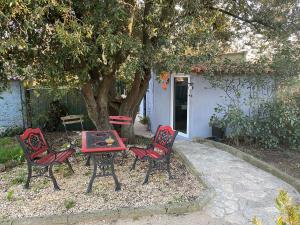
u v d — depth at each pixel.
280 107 7.07
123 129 7.84
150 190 4.50
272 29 7.57
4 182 4.95
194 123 8.38
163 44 5.54
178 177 5.10
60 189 4.55
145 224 3.57
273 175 5.21
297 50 7.10
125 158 6.20
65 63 5.20
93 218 3.65
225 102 8.49
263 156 6.52
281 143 7.39
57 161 4.61
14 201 4.14
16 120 10.36
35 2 3.85
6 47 3.97
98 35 4.58
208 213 3.81
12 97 10.21
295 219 1.75
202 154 6.64
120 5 4.54
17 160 6.21
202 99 8.35
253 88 7.86
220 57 7.95
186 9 5.70
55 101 10.17
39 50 4.89
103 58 4.72
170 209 3.83
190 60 5.67
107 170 5.18
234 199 4.20
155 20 5.43
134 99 7.70
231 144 7.53
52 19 4.49
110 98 8.27
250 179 5.00
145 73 7.19
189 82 8.41
